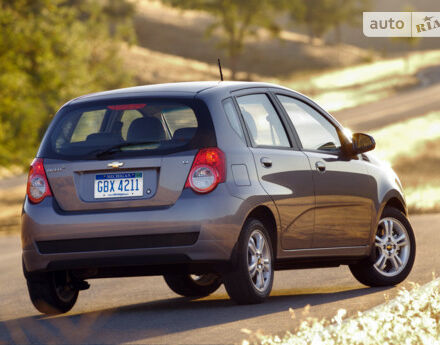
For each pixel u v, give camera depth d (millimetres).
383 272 25578
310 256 23406
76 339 18562
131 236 20828
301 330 15188
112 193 21219
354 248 24766
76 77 107188
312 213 23266
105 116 23016
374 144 25094
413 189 92375
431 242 36938
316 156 23953
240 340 17094
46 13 105500
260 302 21922
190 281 25703
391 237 26078
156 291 27484
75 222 21188
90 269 21891
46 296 22547
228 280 21250
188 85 22688
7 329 20688
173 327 19250
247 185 21266
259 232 21797
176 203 20688
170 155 20969
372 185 25625
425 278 25609
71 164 21562
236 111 22172
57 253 21469
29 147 103688
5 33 100500
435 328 15273
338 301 21938
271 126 23109
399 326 14617
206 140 21031
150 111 22469
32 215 21656
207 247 20562
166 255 20688
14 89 101438
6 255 50438
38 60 102812
